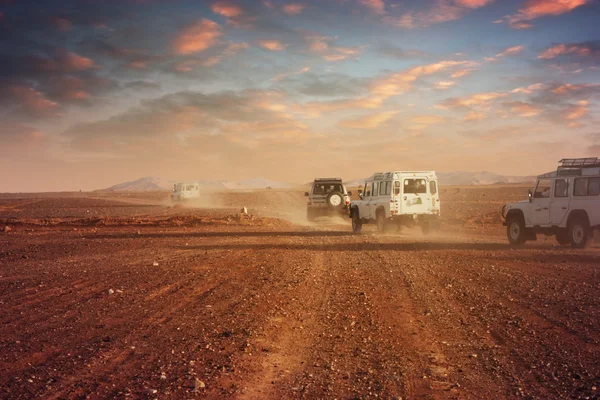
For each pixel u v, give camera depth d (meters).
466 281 12.20
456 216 38.22
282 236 25.28
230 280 12.66
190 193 67.88
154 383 5.87
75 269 14.86
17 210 58.16
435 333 7.90
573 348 6.99
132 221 34.19
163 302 10.20
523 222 20.16
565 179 18.91
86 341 7.57
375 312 9.27
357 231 27.27
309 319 8.80
